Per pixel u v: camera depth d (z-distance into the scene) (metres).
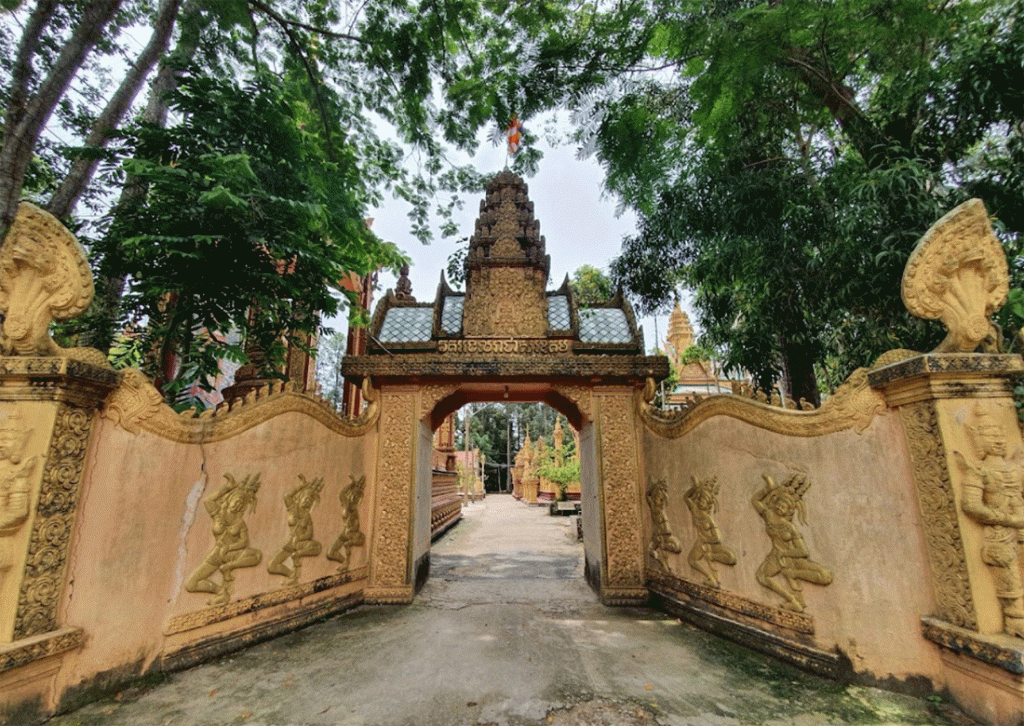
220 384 10.18
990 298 2.99
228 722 2.88
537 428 56.59
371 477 6.06
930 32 4.13
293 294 5.81
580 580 7.11
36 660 2.75
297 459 4.93
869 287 5.39
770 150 6.78
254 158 5.57
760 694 3.20
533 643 4.29
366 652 4.08
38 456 2.85
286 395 4.81
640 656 3.95
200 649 3.81
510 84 5.21
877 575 3.23
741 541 4.26
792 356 7.06
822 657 3.44
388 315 6.96
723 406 4.55
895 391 3.21
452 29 6.05
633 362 6.00
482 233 6.76
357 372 5.99
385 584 5.79
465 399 7.24
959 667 2.80
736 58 4.05
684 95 6.26
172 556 3.70
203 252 5.03
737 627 4.21
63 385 2.94
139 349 6.09
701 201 6.77
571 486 23.20
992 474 2.73
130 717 2.93
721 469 4.55
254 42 6.43
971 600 2.72
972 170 5.50
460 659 3.90
